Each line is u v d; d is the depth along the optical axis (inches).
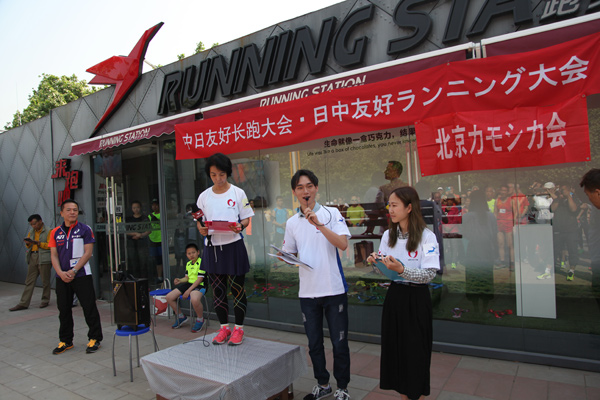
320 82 168.7
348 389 133.6
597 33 113.8
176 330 213.0
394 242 109.4
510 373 139.6
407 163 173.3
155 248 262.1
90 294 186.1
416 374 101.0
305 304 123.4
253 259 218.1
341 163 189.0
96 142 266.4
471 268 162.6
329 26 178.5
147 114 259.4
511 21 141.5
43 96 725.3
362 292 184.1
